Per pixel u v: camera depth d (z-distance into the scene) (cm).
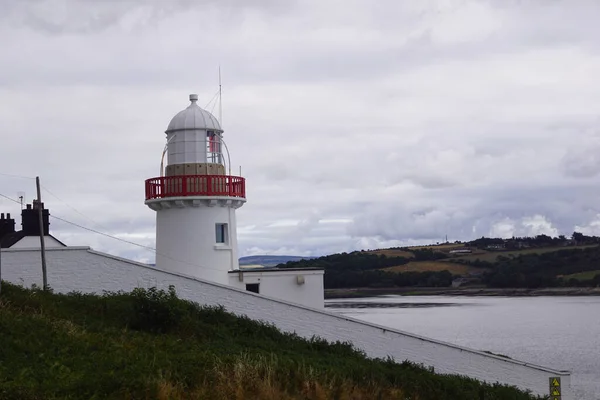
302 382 2458
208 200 3847
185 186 3831
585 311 15188
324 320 3438
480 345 9050
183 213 3881
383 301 18738
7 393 2025
